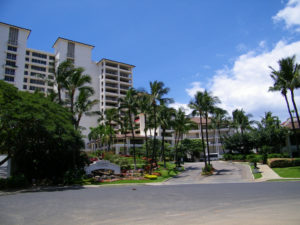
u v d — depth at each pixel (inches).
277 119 1648.6
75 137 1023.6
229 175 1112.8
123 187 787.4
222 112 1343.5
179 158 2212.1
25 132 843.4
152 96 1241.4
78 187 818.8
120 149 2199.8
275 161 1173.1
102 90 3289.9
